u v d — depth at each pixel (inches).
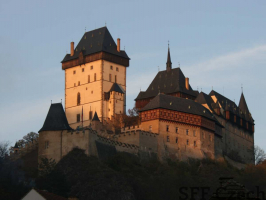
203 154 7800.2
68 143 6688.0
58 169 6422.2
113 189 6131.9
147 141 7273.6
